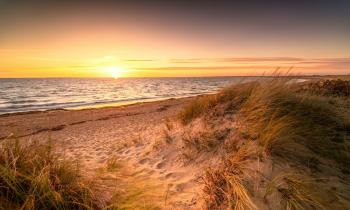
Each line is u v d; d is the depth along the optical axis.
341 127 4.08
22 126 13.82
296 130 3.54
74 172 2.91
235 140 3.82
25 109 24.41
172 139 5.34
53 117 17.16
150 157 5.00
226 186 2.79
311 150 3.32
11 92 51.69
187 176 3.68
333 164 3.12
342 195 2.55
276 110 3.96
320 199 2.39
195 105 6.26
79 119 16.08
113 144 7.42
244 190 2.50
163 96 41.72
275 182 2.60
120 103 30.11
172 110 17.42
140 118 14.58
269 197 2.45
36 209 2.22
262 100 4.35
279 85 4.73
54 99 36.47
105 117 16.48
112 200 2.73
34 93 49.50
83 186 2.59
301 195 2.38
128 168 4.49
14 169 2.44
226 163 3.32
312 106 4.47
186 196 3.02
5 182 2.33
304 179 2.64
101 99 36.62
